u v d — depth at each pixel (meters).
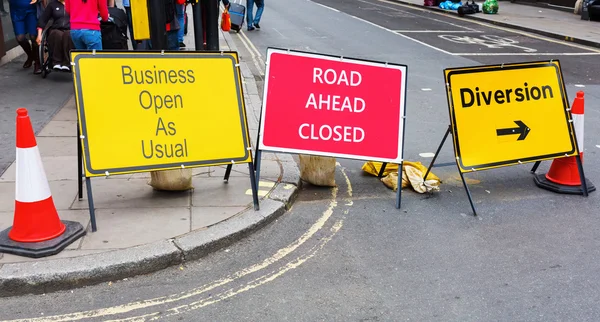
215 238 4.24
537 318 3.52
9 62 10.46
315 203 5.20
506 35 17.25
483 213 5.06
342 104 5.17
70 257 3.87
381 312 3.56
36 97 8.15
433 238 4.57
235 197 5.00
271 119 5.02
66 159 5.73
